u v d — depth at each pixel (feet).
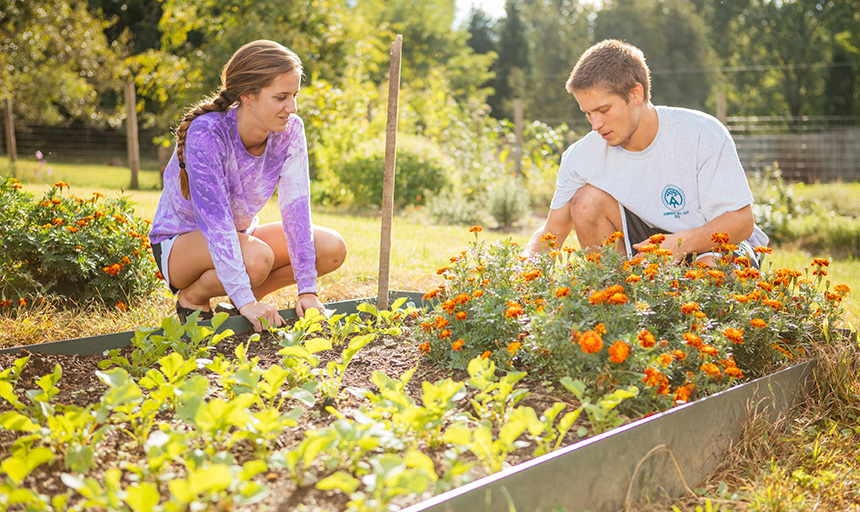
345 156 35.50
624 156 9.37
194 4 50.03
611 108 8.41
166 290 11.96
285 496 4.68
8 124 41.24
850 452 6.64
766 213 25.81
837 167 47.60
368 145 35.01
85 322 9.46
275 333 8.45
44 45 56.70
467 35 132.77
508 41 152.35
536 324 6.56
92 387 6.66
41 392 5.48
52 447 5.03
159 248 8.91
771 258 18.45
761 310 7.46
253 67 7.79
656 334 7.06
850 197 31.78
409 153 34.17
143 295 11.57
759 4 117.08
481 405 6.28
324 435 4.90
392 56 9.50
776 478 5.83
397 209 33.96
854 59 111.86
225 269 8.06
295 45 46.42
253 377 5.82
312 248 9.00
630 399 5.99
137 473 4.55
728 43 120.16
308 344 6.51
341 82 47.75
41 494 4.52
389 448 5.28
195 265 8.62
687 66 110.11
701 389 6.42
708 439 5.98
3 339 8.55
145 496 3.89
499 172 37.52
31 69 58.75
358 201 33.94
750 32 117.70
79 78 66.69
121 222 12.22
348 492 4.24
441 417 5.49
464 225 30.04
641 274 7.52
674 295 7.26
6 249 11.13
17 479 4.16
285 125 8.17
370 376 7.31
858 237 24.57
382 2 119.24
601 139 9.52
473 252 8.59
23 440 4.85
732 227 8.78
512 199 31.19
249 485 4.17
